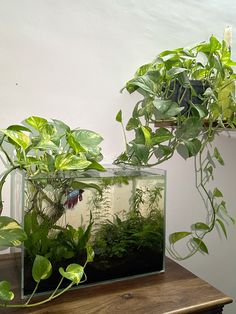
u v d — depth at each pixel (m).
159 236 0.85
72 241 0.74
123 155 0.98
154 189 0.85
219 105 0.96
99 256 0.78
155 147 1.05
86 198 0.76
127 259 0.81
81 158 0.71
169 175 1.20
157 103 0.87
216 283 1.35
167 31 1.16
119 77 1.08
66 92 1.01
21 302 0.68
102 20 1.04
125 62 1.09
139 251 0.83
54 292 0.68
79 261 0.75
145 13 1.12
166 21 1.16
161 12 1.15
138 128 0.98
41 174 0.71
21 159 0.74
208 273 1.33
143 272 0.84
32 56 0.96
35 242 0.70
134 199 0.82
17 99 0.95
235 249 1.39
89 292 0.73
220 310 0.73
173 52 0.94
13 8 0.92
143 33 1.12
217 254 1.35
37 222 0.70
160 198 0.86
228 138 1.32
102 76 1.06
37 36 0.96
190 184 1.25
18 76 0.94
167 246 1.22
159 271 0.86
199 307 0.68
